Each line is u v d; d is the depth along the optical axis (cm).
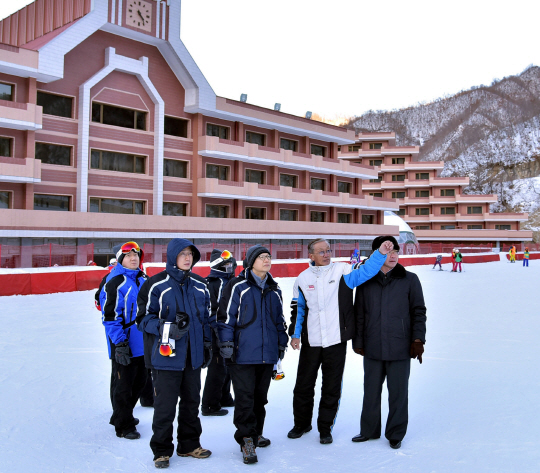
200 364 468
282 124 4566
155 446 441
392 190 8488
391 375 494
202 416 600
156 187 3744
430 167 8194
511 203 13838
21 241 3008
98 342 1008
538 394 630
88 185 3406
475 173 15962
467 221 8088
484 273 3506
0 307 1555
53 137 3253
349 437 515
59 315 1391
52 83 3234
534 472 411
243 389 473
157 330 444
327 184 5216
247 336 479
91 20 3291
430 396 639
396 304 500
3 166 2903
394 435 482
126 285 516
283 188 4544
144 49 3722
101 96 3478
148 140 3744
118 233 3384
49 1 3669
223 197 4169
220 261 609
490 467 423
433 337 1059
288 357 884
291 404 629
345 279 512
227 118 4219
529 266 4491
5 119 2902
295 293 536
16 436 505
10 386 686
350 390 679
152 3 3634
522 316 1378
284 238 4541
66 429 530
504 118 19488
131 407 520
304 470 427
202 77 3934
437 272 3650
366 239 5475
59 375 746
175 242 465
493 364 803
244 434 464
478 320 1305
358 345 505
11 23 4019
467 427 525
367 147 8588
